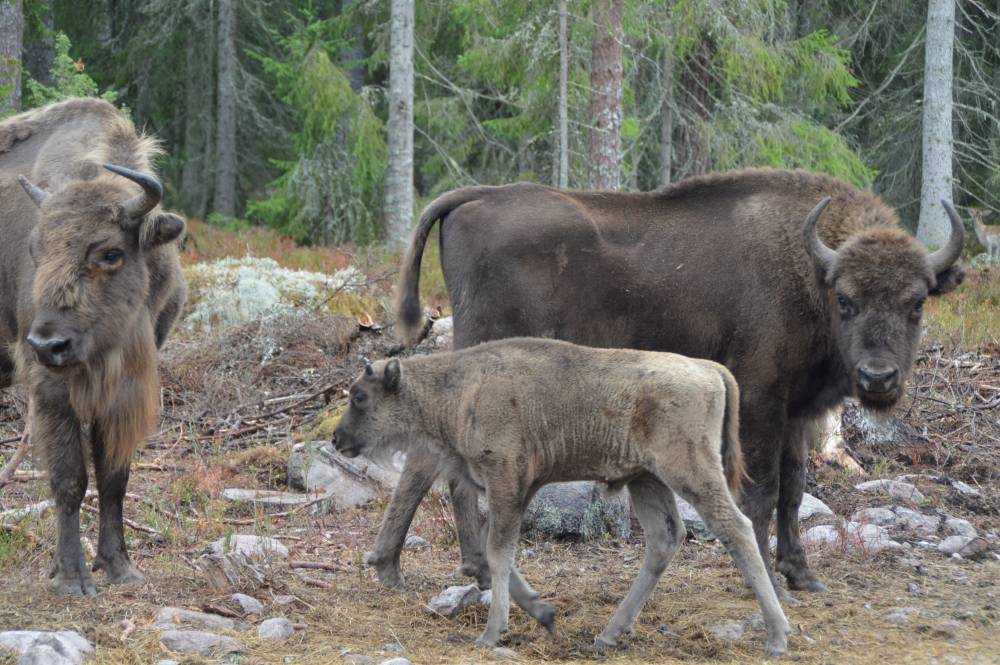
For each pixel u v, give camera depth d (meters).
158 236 10.16
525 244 11.62
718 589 11.33
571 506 13.00
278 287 22.66
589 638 9.75
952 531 13.62
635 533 13.46
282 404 17.73
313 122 38.97
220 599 10.05
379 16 39.59
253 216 45.59
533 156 39.22
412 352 18.91
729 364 11.64
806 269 11.46
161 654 8.70
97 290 9.81
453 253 11.91
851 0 41.66
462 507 11.17
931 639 9.80
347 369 18.77
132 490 13.77
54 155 11.52
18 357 10.88
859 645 9.59
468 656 9.02
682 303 11.68
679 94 34.69
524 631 9.85
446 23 41.34
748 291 11.55
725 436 9.44
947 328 22.59
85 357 9.79
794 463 11.69
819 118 43.12
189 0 45.31
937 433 17.03
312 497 13.84
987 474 15.89
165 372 18.61
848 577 11.84
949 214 10.84
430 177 47.78
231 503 13.55
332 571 11.36
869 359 10.55
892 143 41.91
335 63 42.91
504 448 9.38
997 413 17.81
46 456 10.22
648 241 11.87
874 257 10.70
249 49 47.91
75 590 10.09
